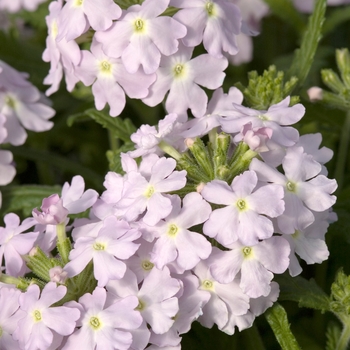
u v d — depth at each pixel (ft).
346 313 1.26
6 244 1.24
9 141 1.42
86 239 1.21
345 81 1.38
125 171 1.26
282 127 1.22
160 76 1.27
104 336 1.17
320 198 1.20
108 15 1.25
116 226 1.20
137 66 1.25
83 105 1.45
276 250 1.19
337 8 1.62
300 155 1.21
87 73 1.29
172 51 1.25
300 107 1.23
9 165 1.42
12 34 1.59
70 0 1.28
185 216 1.19
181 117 1.28
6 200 1.42
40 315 1.17
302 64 1.36
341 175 1.41
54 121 1.58
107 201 1.24
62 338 1.18
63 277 1.18
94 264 1.18
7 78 1.43
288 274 1.26
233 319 1.21
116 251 1.18
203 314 1.20
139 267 1.20
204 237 1.19
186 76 1.27
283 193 1.18
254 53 1.66
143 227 1.20
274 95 1.32
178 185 1.19
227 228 1.17
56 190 1.42
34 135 1.56
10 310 1.21
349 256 1.40
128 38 1.25
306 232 1.22
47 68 1.59
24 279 1.21
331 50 1.56
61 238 1.22
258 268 1.19
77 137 1.62
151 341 1.18
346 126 1.40
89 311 1.18
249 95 1.33
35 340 1.17
